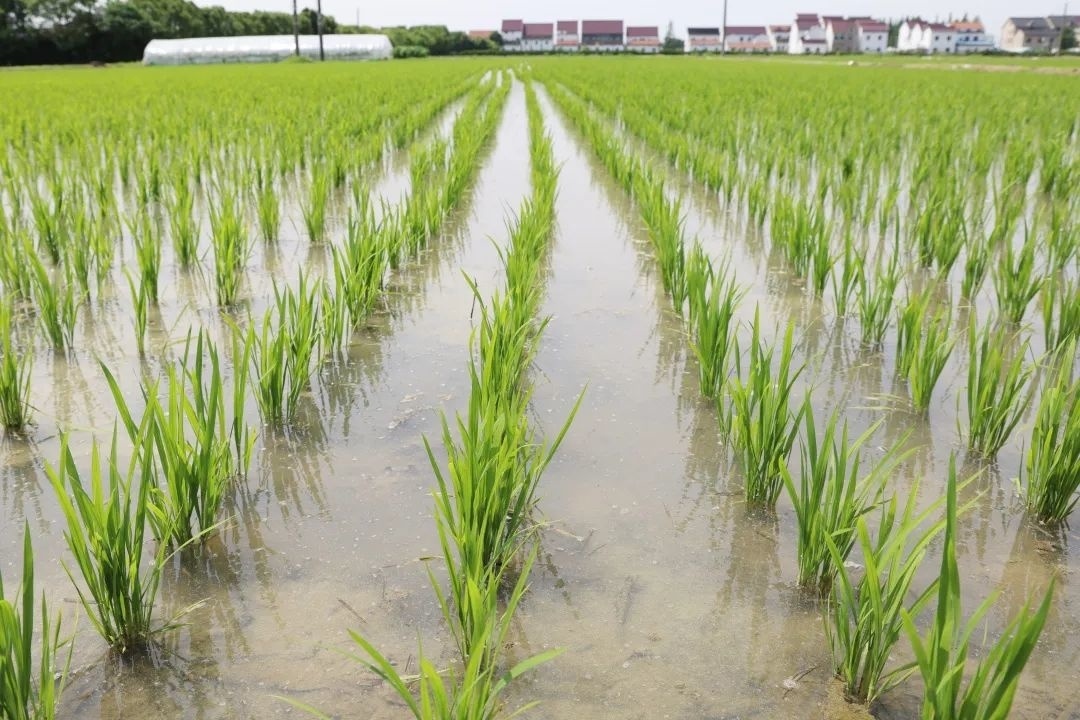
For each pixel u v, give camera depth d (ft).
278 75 118.93
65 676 7.57
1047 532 10.68
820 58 248.32
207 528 10.27
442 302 20.29
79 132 42.37
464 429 8.80
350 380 15.57
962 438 13.12
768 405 10.89
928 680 6.33
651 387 15.34
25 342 16.97
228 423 13.65
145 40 231.30
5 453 12.59
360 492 11.75
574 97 86.58
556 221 29.58
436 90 86.79
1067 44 334.65
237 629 8.98
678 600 9.52
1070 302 15.46
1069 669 8.40
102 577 8.34
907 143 41.75
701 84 89.56
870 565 7.30
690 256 17.65
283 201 31.86
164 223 27.78
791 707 7.94
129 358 16.25
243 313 18.98
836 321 18.53
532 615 9.25
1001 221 22.57
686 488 11.90
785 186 34.35
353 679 8.25
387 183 36.27
